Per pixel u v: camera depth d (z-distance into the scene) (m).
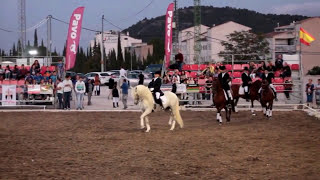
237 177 11.58
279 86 32.41
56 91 32.97
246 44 82.25
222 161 13.63
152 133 19.95
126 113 29.62
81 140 18.12
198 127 22.05
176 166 12.94
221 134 19.53
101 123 24.23
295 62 35.41
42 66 37.84
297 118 25.97
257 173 12.03
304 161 13.59
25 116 27.94
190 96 32.66
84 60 127.44
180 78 32.22
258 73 31.80
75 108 32.81
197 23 104.00
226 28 102.94
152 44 154.38
